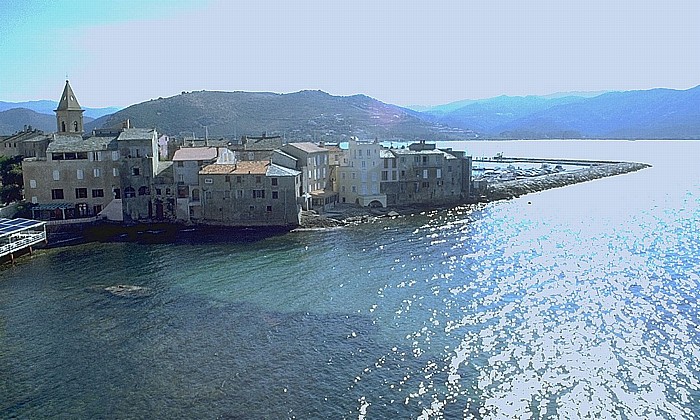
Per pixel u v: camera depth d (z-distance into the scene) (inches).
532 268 3390.7
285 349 2246.6
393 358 2154.3
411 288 3014.3
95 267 3501.5
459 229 4704.7
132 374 2054.6
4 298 2915.8
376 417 1749.5
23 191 5034.5
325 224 4815.5
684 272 3228.3
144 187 4813.0
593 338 2308.1
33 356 2214.6
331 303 2783.0
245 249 3969.0
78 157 4768.7
